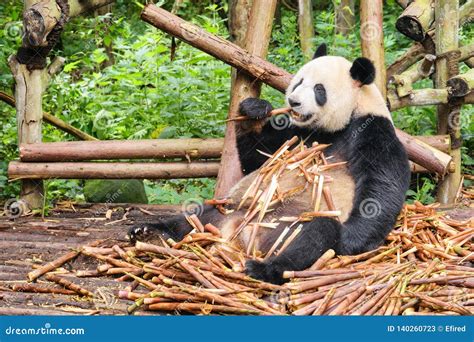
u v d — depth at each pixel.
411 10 10.77
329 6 22.88
